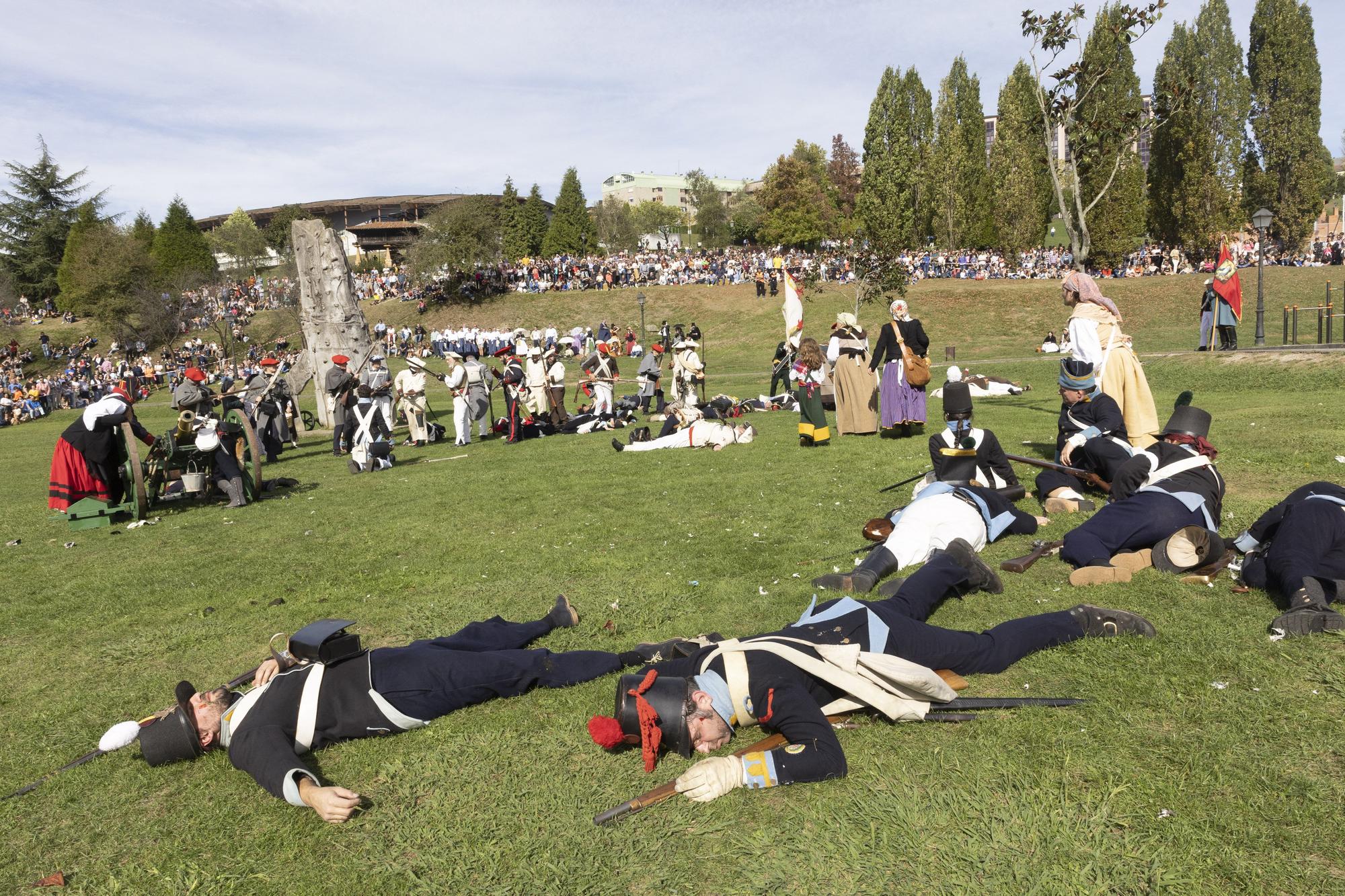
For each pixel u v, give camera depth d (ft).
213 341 196.85
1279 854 8.63
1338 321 112.06
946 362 98.27
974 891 8.45
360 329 71.36
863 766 10.93
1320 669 12.23
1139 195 167.12
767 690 11.48
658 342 150.61
